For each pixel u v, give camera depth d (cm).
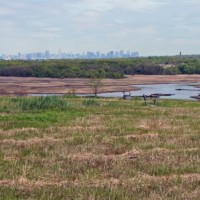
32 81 9538
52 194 878
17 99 2833
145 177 1029
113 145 1464
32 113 2303
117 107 2867
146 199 859
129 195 884
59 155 1281
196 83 9869
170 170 1114
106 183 968
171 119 2244
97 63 13350
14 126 1861
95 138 1592
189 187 949
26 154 1308
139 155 1292
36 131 1722
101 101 3350
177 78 11706
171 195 890
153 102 3519
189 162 1199
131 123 2039
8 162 1180
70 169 1108
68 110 2511
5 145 1430
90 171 1086
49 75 11556
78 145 1446
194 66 14225
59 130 1770
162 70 13750
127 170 1098
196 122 2144
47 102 2589
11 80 9800
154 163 1183
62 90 7238
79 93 6762
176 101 3841
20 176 1020
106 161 1200
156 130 1848
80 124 1966
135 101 3600
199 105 3378
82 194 879
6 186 931
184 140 1583
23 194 882
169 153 1330
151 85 9094
